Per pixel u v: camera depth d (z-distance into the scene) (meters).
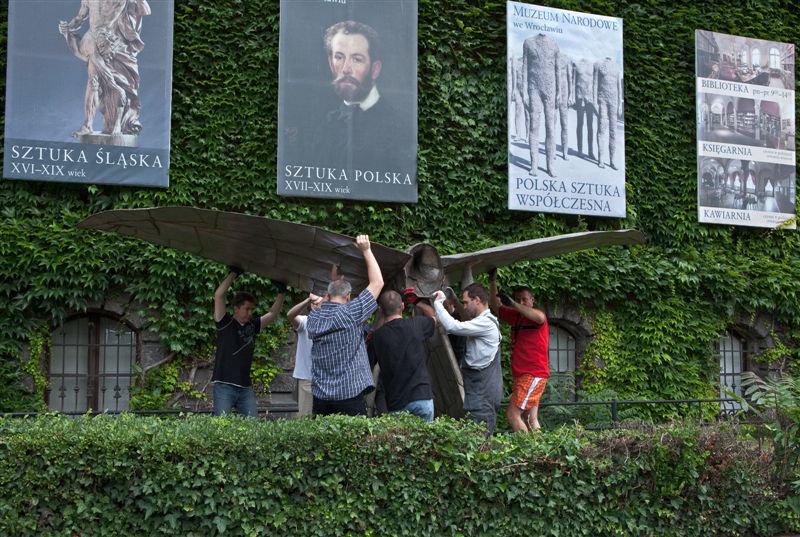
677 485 7.15
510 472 6.63
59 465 5.66
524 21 14.03
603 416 12.60
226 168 12.48
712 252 15.04
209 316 12.09
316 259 8.05
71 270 11.51
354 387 6.77
